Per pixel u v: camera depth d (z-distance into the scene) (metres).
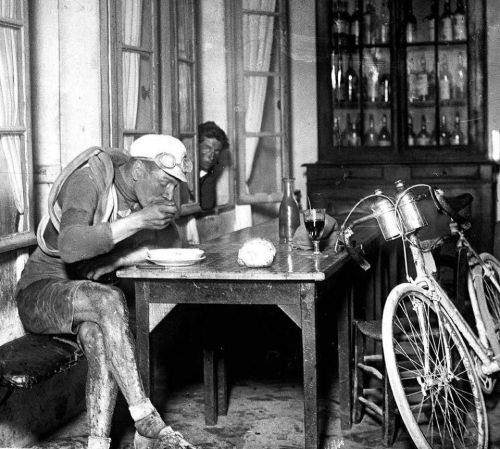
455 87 6.73
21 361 2.88
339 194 6.69
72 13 4.00
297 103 7.15
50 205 3.11
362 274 4.64
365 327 3.54
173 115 4.92
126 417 3.86
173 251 3.19
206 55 5.96
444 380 3.26
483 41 6.55
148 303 3.02
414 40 6.81
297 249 3.67
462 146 6.63
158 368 4.52
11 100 3.34
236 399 4.15
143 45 4.60
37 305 3.11
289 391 4.27
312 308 2.87
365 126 6.91
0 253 3.38
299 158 7.12
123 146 4.29
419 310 3.26
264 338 5.26
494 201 6.45
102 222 3.07
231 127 5.98
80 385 3.96
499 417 3.71
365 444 3.46
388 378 3.29
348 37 6.89
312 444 2.90
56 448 3.30
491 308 4.31
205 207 5.59
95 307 2.94
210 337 3.75
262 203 6.16
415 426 2.93
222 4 5.93
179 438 2.80
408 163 6.53
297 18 6.98
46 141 3.96
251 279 2.89
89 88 4.05
